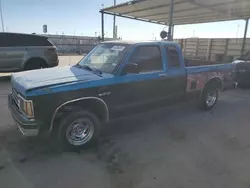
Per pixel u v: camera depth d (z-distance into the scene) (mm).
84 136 3480
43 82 3168
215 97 5859
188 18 14039
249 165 3164
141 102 4094
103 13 12500
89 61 4344
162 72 4281
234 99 7168
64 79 3336
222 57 12953
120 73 3670
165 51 4352
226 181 2771
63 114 3264
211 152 3525
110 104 3654
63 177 2775
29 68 9430
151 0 9422
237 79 8555
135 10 11695
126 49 3855
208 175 2891
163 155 3383
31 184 2625
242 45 14875
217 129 4512
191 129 4473
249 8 10742
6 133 3982
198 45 19234
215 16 13156
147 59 4074
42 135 3885
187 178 2812
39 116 3002
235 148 3688
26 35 9289
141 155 3363
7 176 2760
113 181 2717
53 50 10039
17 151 3369
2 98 6398
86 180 2725
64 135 3285
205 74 5285
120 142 3787
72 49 34125
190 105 6137
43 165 3025
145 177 2809
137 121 4824
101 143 3725
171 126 4602
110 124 4586
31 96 2910
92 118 3482
